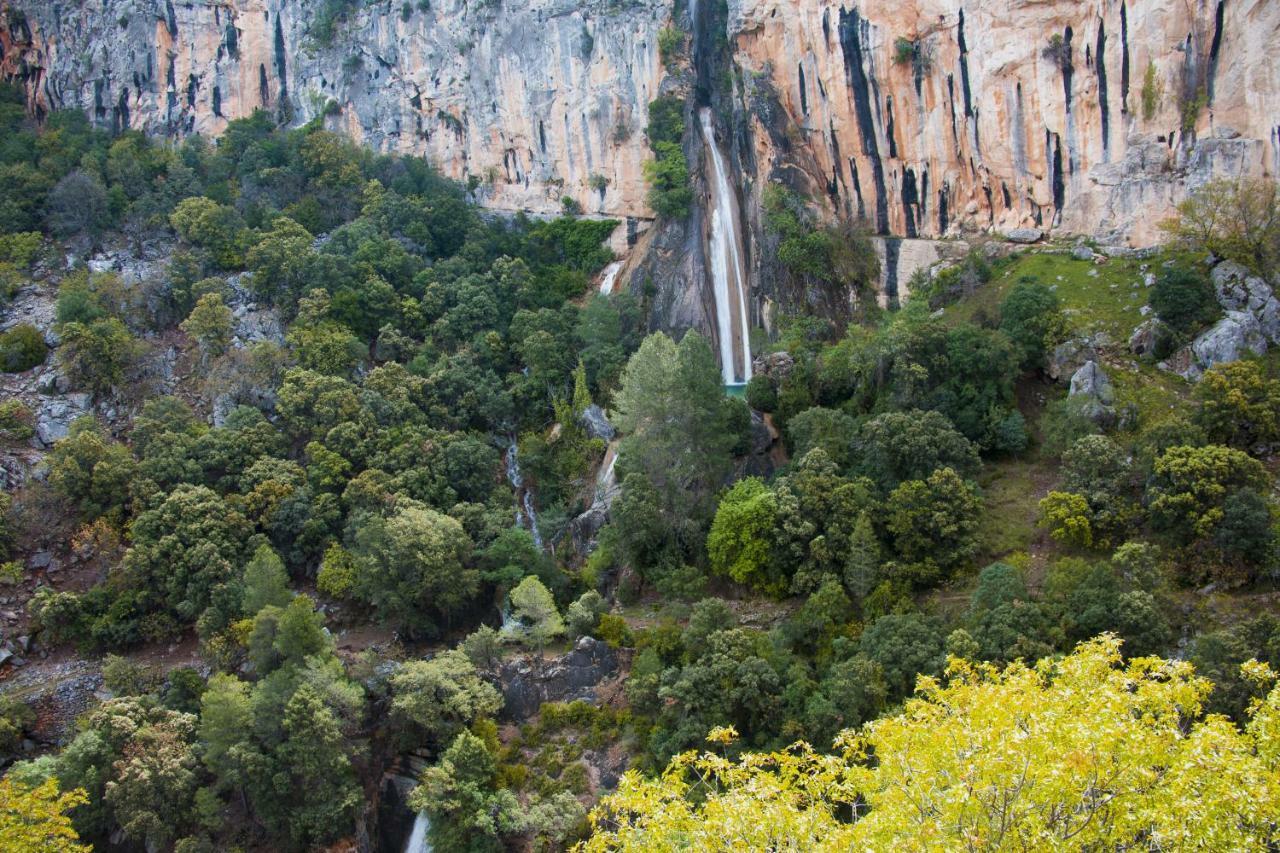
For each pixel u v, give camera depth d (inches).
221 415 2866.6
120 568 2433.6
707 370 2583.7
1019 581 1913.1
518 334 3272.6
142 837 1979.6
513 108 3868.1
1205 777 892.6
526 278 3516.2
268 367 2942.9
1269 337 2230.6
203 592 2407.7
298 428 2807.6
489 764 1996.8
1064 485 2124.8
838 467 2341.3
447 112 3991.1
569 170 3794.3
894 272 3095.5
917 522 2138.3
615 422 2615.7
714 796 1076.5
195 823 1993.1
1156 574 1824.6
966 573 2087.8
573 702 2146.9
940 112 2997.0
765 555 2281.0
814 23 3166.8
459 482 2770.7
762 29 3304.6
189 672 2266.2
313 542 2610.7
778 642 2046.0
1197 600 1834.4
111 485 2561.5
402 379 2982.3
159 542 2452.0
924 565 2103.8
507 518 2714.1
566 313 3388.3
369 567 2406.5
